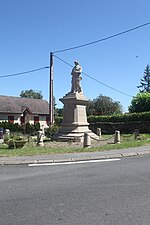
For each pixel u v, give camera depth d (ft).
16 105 184.55
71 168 35.24
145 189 23.66
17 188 25.61
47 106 205.77
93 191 23.62
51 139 73.41
